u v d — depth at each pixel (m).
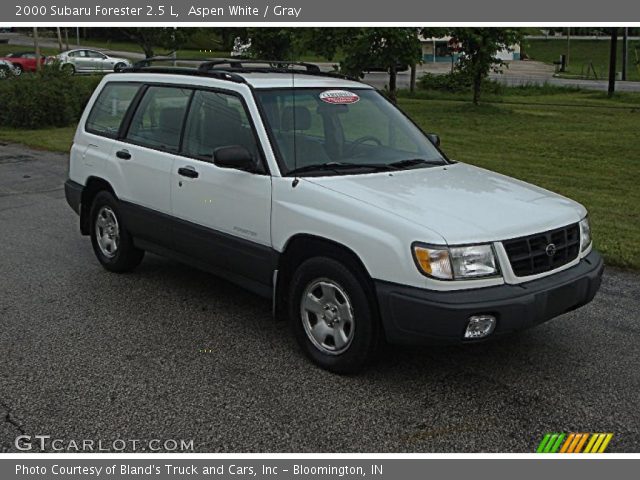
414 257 3.98
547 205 4.62
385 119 5.62
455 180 4.91
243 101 5.11
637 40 82.69
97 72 32.59
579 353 4.88
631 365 4.70
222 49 25.88
